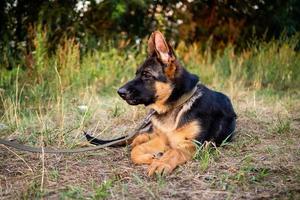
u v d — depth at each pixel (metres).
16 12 3.40
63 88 2.61
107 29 3.57
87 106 2.25
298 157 1.56
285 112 2.30
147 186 1.32
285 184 1.31
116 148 1.73
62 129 1.84
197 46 3.84
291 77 3.26
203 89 1.72
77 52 3.03
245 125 2.07
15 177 1.41
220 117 1.73
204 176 1.39
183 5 3.81
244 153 1.64
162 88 1.63
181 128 1.61
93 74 2.99
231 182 1.34
